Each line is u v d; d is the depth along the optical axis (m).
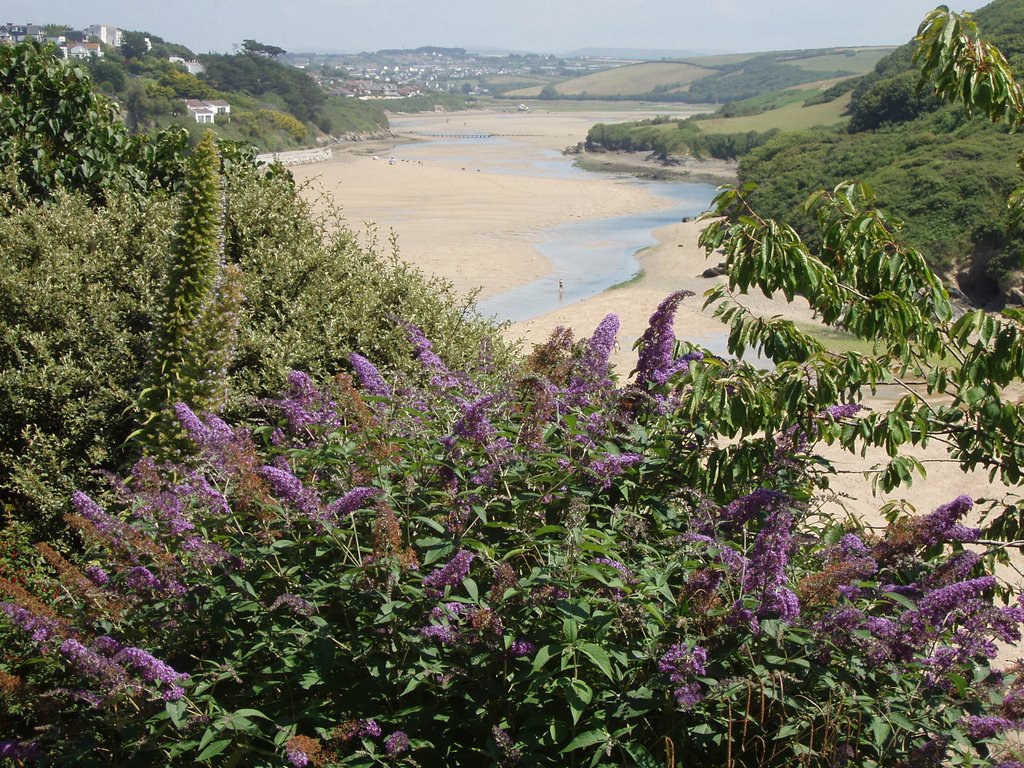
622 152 147.12
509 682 3.44
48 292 8.02
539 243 54.66
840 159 72.25
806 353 4.85
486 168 113.81
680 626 3.32
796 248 4.70
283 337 8.02
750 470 4.46
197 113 138.38
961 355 5.18
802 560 3.99
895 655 3.20
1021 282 41.62
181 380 6.77
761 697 3.18
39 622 3.51
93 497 7.04
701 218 5.15
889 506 5.13
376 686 3.49
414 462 3.99
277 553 3.67
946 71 5.30
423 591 3.40
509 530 3.85
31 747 3.35
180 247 7.14
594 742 3.11
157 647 3.57
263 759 3.34
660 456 4.43
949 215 49.91
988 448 4.91
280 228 9.31
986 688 3.21
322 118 172.12
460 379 4.97
